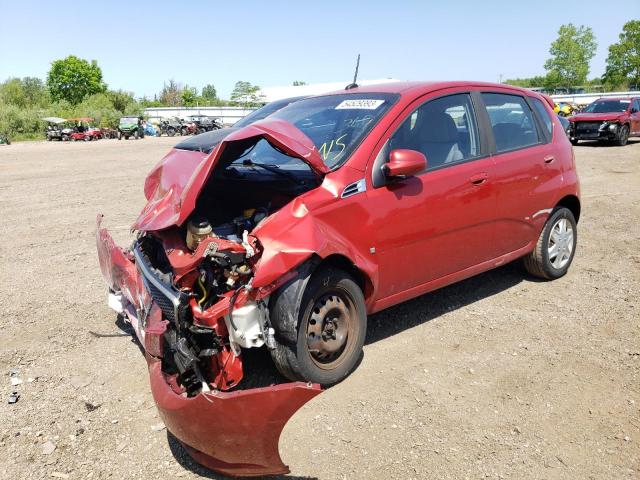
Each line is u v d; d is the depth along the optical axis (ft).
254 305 10.78
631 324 15.30
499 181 15.60
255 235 11.05
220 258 10.65
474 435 10.73
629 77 223.30
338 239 11.89
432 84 15.16
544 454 10.18
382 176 13.04
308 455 10.25
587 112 69.10
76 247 24.77
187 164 14.98
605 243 23.17
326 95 16.65
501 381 12.58
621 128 65.00
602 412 11.41
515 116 17.12
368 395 12.08
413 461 10.03
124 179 48.57
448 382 12.55
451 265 14.85
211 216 12.76
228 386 10.86
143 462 10.26
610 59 226.38
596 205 30.73
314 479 9.65
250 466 9.13
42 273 21.04
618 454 10.15
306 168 13.89
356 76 19.07
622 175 41.45
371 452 10.29
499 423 11.09
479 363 13.35
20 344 14.98
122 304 15.08
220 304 10.73
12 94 238.68
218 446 9.02
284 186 12.71
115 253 14.70
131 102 235.40
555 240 18.28
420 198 13.61
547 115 18.30
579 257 21.33
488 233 15.65
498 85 16.90
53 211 33.40
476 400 11.86
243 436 8.80
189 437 9.26
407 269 13.69
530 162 16.69
